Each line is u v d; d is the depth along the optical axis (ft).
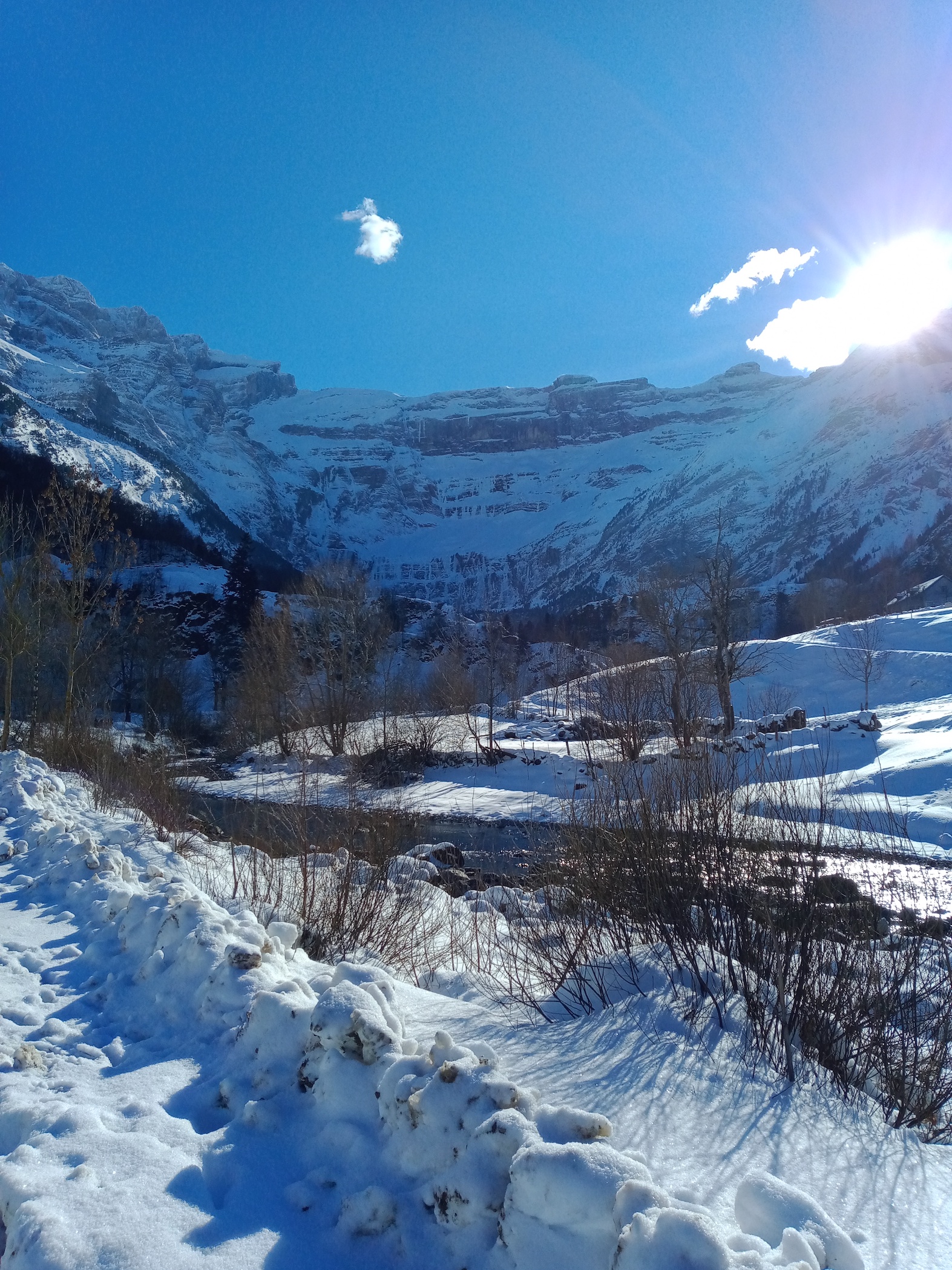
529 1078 11.10
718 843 17.07
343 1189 8.32
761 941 14.85
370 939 18.92
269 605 209.05
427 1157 8.22
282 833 28.66
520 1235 7.09
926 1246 7.74
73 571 62.69
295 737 92.73
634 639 157.17
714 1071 11.05
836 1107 10.57
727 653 103.14
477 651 160.45
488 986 15.97
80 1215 7.58
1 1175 8.23
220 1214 7.82
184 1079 10.56
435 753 93.66
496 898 25.95
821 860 18.97
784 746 85.81
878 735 86.43
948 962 16.07
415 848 40.75
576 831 20.26
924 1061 12.41
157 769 42.19
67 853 23.08
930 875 30.81
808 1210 7.50
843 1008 13.16
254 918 14.76
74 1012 13.11
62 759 53.26
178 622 201.77
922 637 130.82
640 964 14.69
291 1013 10.41
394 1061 9.19
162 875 21.89
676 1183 8.50
